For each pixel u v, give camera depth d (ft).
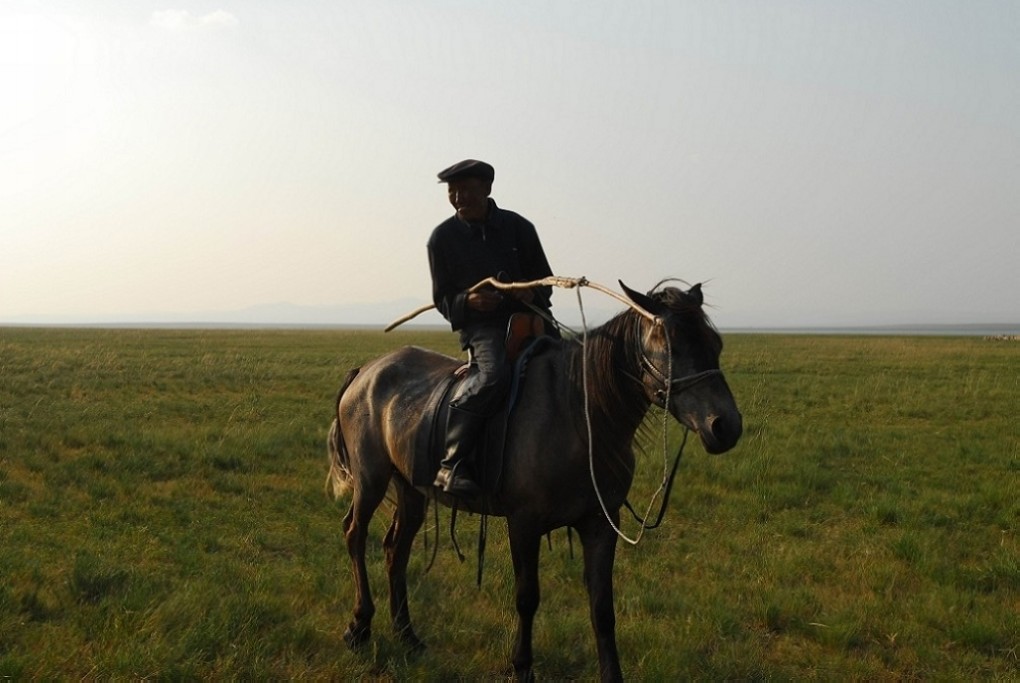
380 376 21.98
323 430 52.29
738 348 167.32
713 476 39.73
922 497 35.78
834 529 31.83
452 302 19.61
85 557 23.95
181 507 33.09
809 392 78.64
